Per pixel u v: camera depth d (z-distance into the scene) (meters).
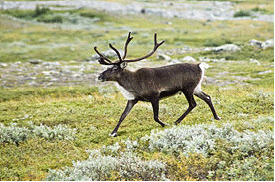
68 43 75.50
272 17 105.06
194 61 51.53
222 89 31.48
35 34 87.06
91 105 27.31
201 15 115.19
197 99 25.94
